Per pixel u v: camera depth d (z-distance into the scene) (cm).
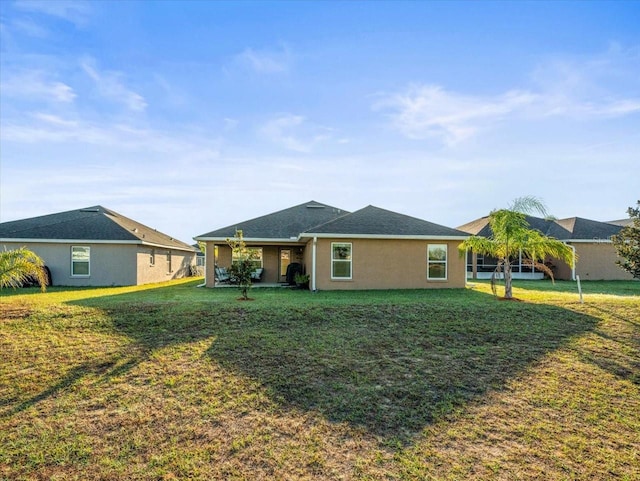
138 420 539
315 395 615
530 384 661
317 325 960
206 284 1986
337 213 2461
